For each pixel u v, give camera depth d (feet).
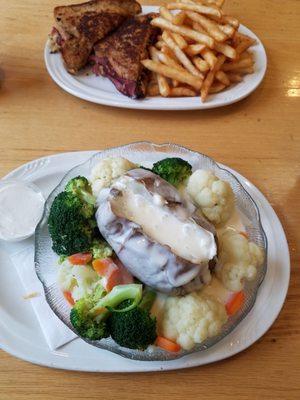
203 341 0.79
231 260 0.85
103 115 1.24
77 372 0.79
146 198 0.85
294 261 0.96
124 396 0.78
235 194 1.01
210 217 0.93
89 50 1.32
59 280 0.85
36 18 1.47
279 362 0.82
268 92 1.34
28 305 0.86
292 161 1.17
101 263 0.84
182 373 0.80
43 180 1.05
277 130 1.24
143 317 0.76
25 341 0.81
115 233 0.82
